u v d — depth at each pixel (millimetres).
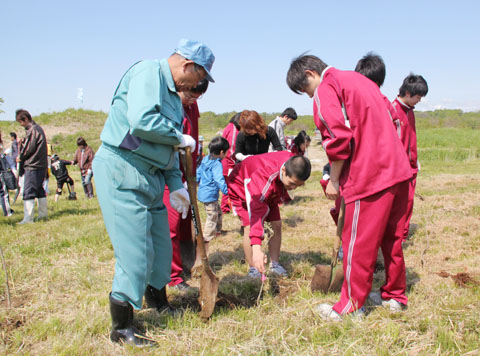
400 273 3404
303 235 6168
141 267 3051
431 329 3100
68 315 3588
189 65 2980
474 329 3104
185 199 3373
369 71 4109
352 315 3260
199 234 3324
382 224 3145
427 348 2879
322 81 3297
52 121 30906
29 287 4246
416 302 3574
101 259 5242
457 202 8102
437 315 3285
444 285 3943
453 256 4949
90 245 5816
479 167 16828
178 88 3111
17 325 3441
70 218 8234
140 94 2820
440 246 5352
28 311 3662
